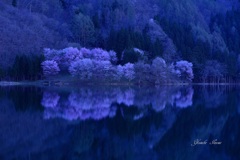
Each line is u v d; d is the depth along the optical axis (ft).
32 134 86.89
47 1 595.47
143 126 100.48
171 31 554.87
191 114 125.90
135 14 599.98
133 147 76.02
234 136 87.61
